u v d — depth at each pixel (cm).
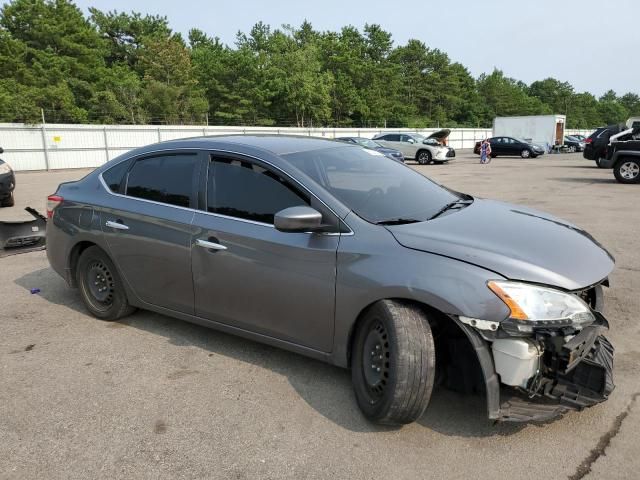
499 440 281
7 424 305
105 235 432
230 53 5497
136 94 4656
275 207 341
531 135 3800
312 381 348
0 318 473
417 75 8000
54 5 5069
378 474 257
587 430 288
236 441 286
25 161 2611
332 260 309
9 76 4281
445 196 386
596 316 279
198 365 374
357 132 4316
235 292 356
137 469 264
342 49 6619
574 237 323
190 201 384
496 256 276
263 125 5197
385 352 286
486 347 265
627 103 16300
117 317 454
